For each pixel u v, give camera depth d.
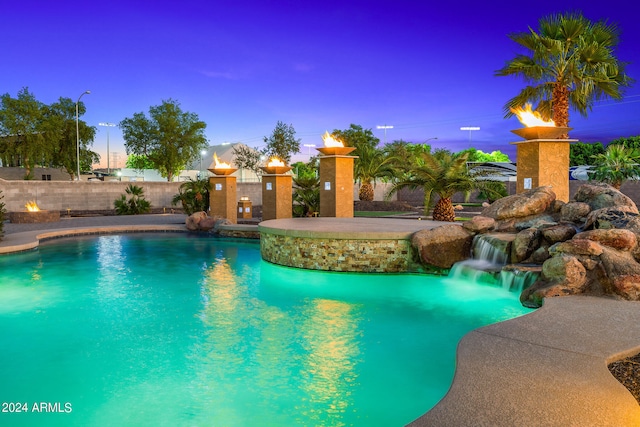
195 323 7.50
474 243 10.09
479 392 3.54
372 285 9.95
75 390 5.12
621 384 3.69
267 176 18.05
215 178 19.75
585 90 18.25
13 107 39.09
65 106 44.06
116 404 4.80
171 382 5.32
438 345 6.46
